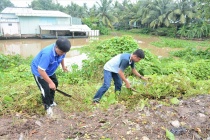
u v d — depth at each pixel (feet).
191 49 50.98
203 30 90.12
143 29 121.60
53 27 91.86
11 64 28.91
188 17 104.53
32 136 7.86
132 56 11.44
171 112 9.32
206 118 8.80
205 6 47.19
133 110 9.78
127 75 21.38
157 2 113.19
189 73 22.86
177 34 103.45
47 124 8.77
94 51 25.09
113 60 12.46
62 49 8.64
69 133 8.01
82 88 15.28
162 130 8.05
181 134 7.91
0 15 94.89
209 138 7.65
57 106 11.19
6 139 7.64
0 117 9.62
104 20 122.01
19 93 12.48
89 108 10.68
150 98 12.05
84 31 94.48
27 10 107.34
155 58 26.40
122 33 120.78
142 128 8.19
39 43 75.00
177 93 12.31
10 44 71.72
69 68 28.40
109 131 8.03
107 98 11.62
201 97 11.23
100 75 21.79
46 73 9.25
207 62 25.62
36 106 11.02
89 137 7.67
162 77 13.51
